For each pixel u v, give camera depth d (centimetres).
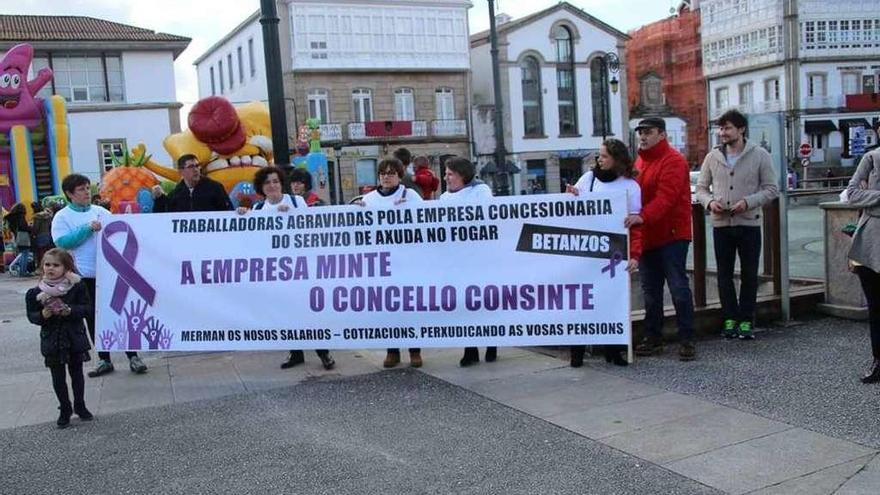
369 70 4475
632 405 516
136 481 434
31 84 2169
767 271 880
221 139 1427
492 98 4972
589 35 5200
